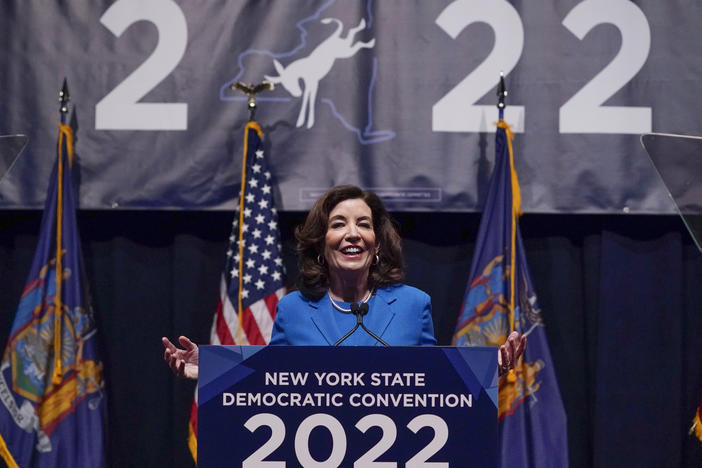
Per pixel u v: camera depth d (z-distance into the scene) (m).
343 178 6.02
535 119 6.03
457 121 6.05
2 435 5.45
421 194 6.00
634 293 6.14
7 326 6.23
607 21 6.08
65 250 5.72
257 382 2.68
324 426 2.67
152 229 6.32
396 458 2.66
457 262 6.28
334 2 6.12
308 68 6.08
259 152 5.87
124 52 6.07
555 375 5.66
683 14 6.06
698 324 6.20
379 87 6.07
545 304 6.23
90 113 6.02
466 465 2.66
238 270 5.73
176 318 6.16
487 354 2.69
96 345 5.74
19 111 6.02
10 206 5.93
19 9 6.08
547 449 5.55
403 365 2.69
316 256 3.91
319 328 3.66
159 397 6.21
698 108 6.00
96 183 5.99
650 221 6.20
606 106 6.02
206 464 2.65
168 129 6.04
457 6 6.11
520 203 5.91
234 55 6.08
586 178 5.97
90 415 5.61
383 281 3.79
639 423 6.02
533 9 6.11
